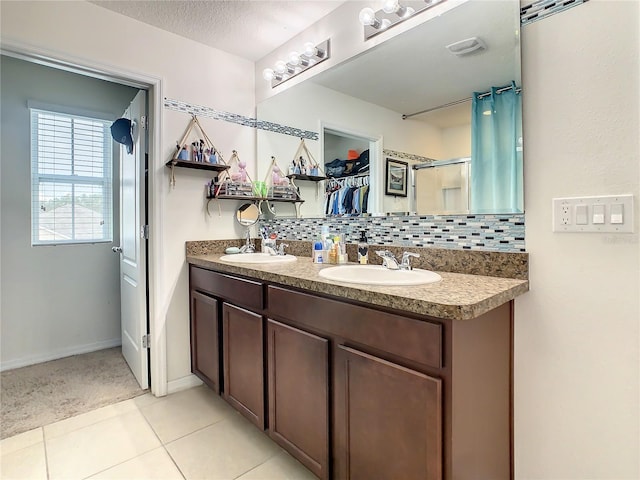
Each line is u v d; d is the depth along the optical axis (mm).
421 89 1569
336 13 1925
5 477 1463
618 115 1078
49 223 2742
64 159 2789
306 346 1370
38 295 2672
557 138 1194
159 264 2150
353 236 1931
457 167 1461
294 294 1427
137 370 2350
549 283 1223
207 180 2350
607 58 1095
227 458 1596
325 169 2057
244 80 2488
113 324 3025
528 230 1269
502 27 1315
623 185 1071
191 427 1832
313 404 1352
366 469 1166
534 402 1258
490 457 1176
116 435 1758
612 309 1100
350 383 1206
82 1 1829
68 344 2812
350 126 1896
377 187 1783
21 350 2605
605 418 1120
